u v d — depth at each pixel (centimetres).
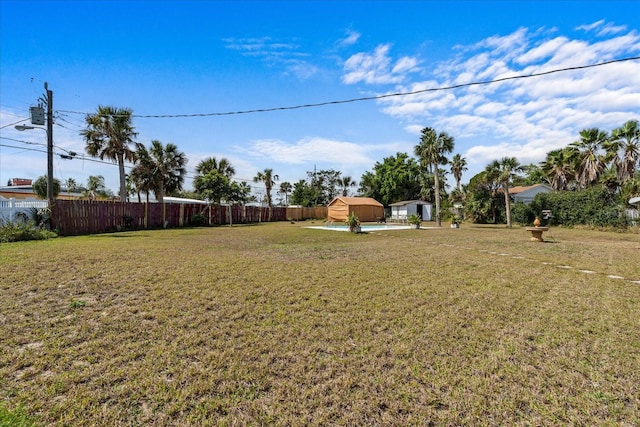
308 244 1178
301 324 373
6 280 525
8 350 298
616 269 702
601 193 2023
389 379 260
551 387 250
